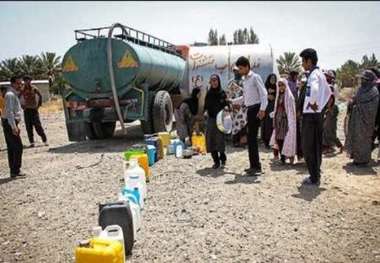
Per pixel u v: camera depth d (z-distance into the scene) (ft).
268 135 31.91
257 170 23.73
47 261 13.52
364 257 12.91
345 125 27.45
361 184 21.12
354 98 25.39
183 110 33.17
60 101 142.10
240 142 33.55
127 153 24.38
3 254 14.16
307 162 21.07
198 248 13.82
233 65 36.78
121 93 37.11
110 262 10.83
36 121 39.27
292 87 28.19
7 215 18.42
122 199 15.60
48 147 38.55
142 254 13.53
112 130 44.06
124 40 37.01
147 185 22.34
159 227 15.88
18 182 24.40
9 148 25.45
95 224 16.70
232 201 18.74
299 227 15.39
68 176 25.22
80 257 10.96
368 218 16.22
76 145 38.91
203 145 31.83
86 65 37.35
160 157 29.58
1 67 108.78
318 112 20.30
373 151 30.83
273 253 13.25
